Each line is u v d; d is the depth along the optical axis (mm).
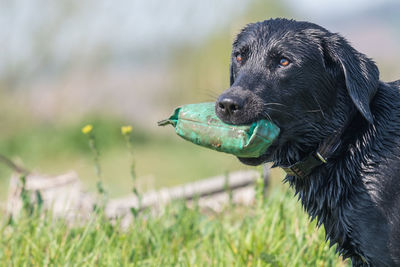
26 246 7875
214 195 11117
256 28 6910
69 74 35281
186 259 7727
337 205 6484
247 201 10617
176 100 35062
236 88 6359
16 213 9219
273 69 6555
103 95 34125
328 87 6586
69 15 35719
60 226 8469
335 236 6641
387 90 6695
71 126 26516
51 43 35094
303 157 6836
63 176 10562
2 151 24422
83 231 8445
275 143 6602
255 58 6656
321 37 6609
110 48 36906
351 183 6391
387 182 6180
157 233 8391
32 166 21750
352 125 6586
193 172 19453
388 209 6156
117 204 10523
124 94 34594
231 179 11141
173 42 35594
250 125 6242
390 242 6156
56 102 32531
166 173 19703
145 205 10430
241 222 8875
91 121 27391
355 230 6336
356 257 6645
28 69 34312
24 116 31172
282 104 6484
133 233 8219
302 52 6508
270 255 7328
